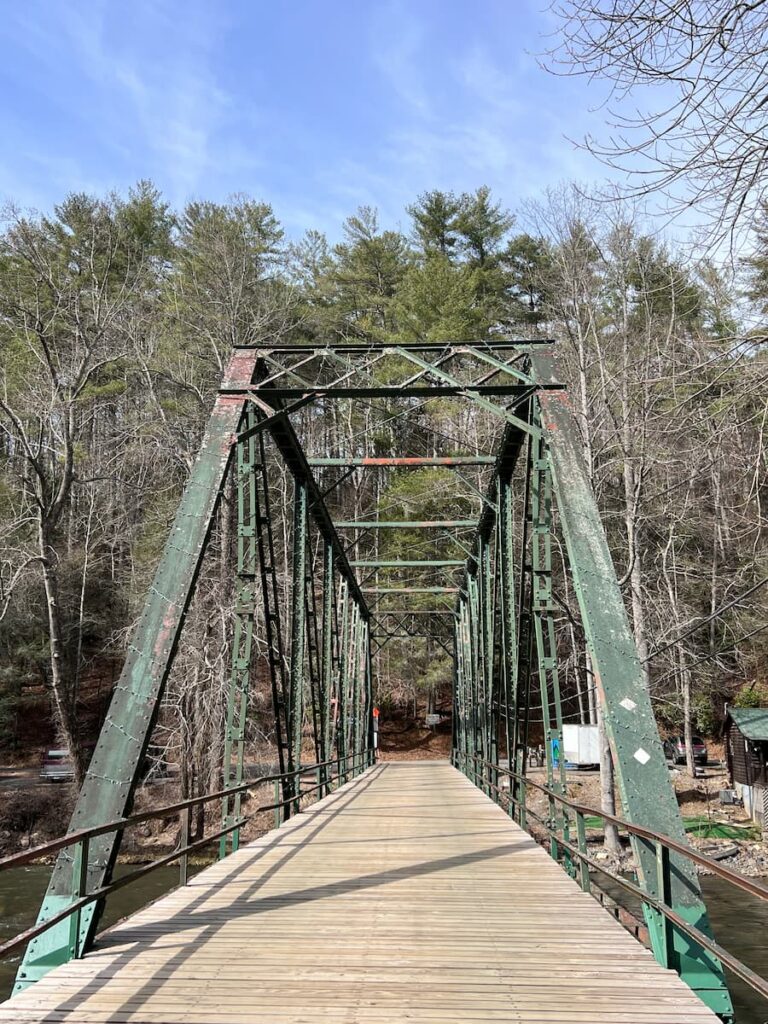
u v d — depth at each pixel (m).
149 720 5.85
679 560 19.55
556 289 20.73
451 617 32.06
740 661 21.67
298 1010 3.78
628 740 5.66
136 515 31.19
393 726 39.03
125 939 5.02
